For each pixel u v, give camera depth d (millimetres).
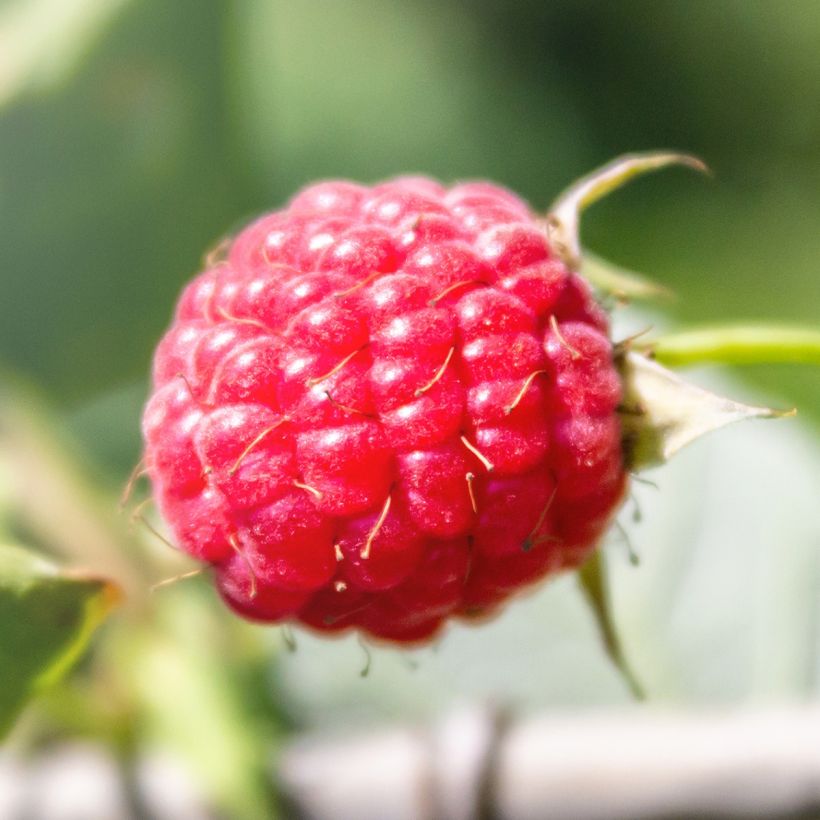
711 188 227
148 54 144
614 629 118
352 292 112
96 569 134
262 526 111
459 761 127
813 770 124
